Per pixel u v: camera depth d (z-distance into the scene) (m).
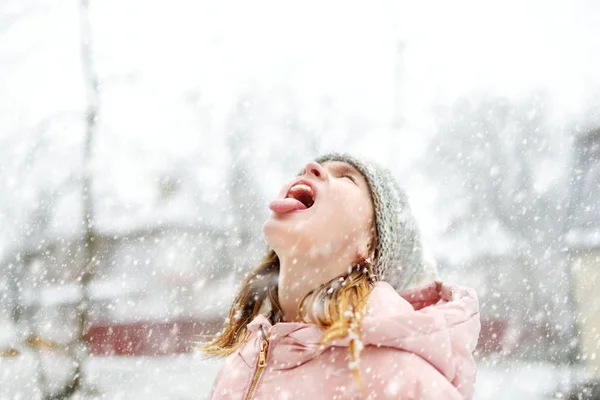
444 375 1.78
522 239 12.20
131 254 10.62
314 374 1.81
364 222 2.14
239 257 12.14
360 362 1.74
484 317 9.90
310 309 1.92
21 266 8.96
